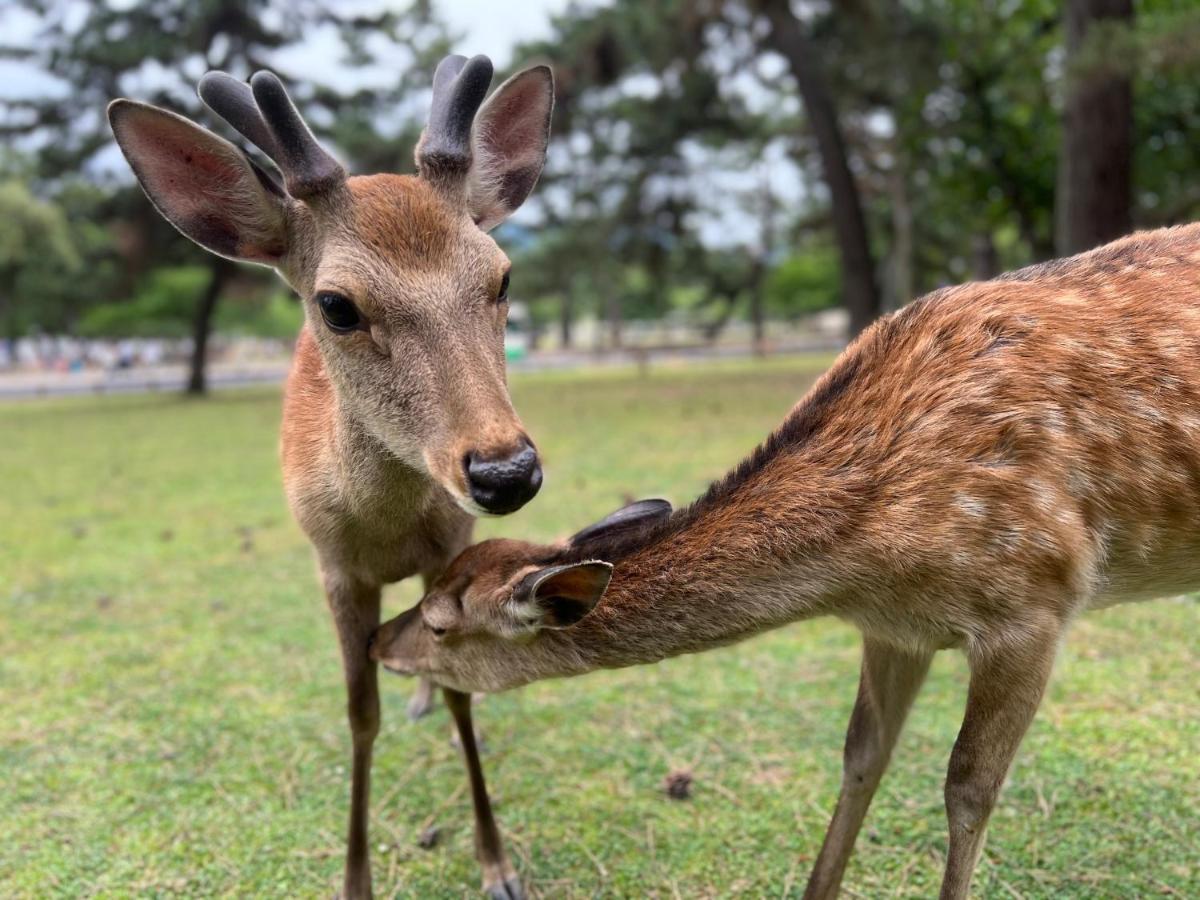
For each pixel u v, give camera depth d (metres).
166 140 0.68
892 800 0.88
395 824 0.89
